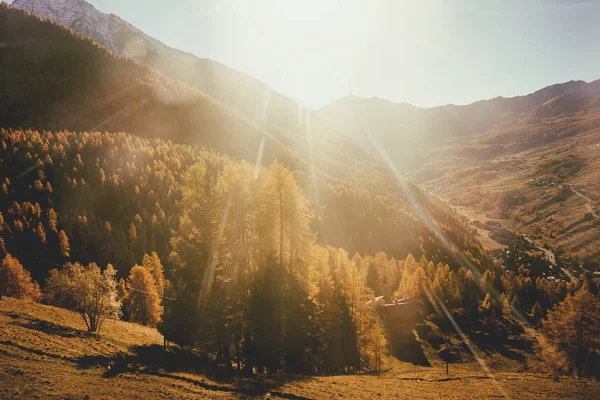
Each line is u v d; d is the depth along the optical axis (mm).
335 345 45281
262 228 38094
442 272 103438
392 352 69062
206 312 35125
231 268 36188
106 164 159625
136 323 58500
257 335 34812
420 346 73250
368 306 50719
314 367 39312
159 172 158875
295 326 36219
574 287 144250
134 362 30875
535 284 148750
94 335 38031
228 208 36969
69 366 27016
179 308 36250
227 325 35094
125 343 38188
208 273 35750
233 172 39562
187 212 37875
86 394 22125
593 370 47344
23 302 47594
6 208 130500
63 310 48781
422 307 91500
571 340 49062
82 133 196750
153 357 34250
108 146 176125
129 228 132750
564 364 50562
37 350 28656
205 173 38625
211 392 25844
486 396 29875
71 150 167750
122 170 157875
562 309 53594
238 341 36500
